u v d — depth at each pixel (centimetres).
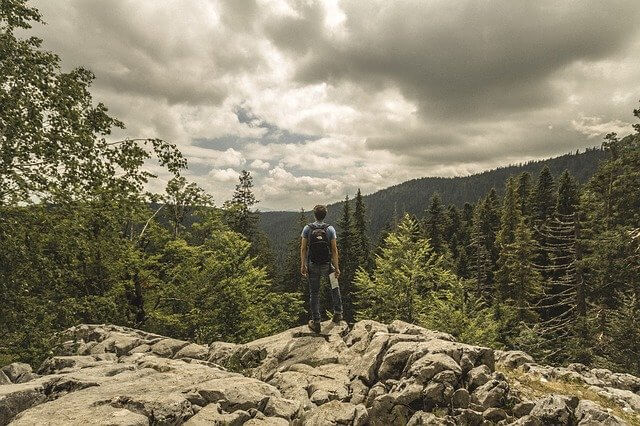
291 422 483
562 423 472
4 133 877
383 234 5456
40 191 919
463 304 1811
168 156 1124
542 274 3459
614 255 2050
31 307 899
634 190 2741
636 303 1817
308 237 753
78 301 1123
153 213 2031
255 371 702
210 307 2192
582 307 2297
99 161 1032
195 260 2095
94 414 388
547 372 705
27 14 966
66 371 616
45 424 362
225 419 433
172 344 874
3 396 447
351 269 4716
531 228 4094
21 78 927
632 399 616
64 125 986
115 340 905
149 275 1908
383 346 641
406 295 2120
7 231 873
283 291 5159
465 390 520
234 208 2525
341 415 493
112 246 1198
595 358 1827
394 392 534
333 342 730
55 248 977
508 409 518
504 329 2259
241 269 2325
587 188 3422
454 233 5722
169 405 417
